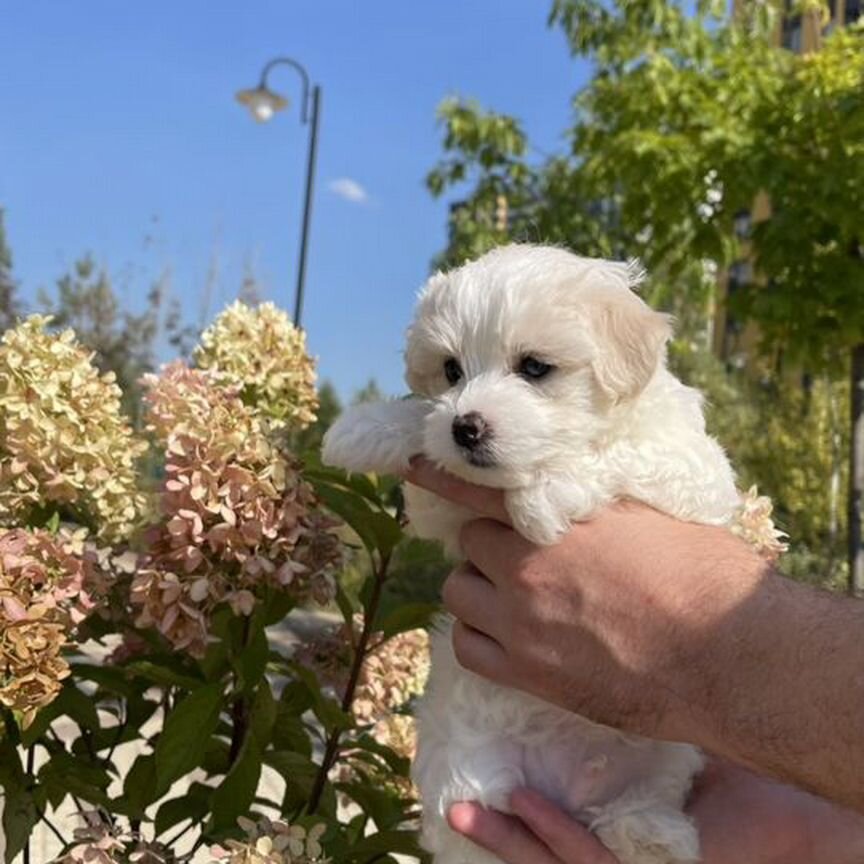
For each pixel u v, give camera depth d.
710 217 1.71
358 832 0.59
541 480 0.44
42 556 0.50
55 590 0.49
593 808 0.45
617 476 0.46
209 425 0.52
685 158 1.65
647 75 1.77
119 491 0.56
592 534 0.42
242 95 3.36
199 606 0.52
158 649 0.59
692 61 1.83
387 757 0.58
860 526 1.72
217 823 0.52
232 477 0.51
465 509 0.48
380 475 0.55
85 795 0.53
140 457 0.61
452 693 0.47
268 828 0.49
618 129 1.85
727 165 1.64
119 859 0.50
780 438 3.70
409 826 0.62
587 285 0.48
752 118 1.65
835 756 0.33
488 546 0.44
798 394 3.82
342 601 0.57
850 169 1.51
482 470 0.44
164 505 0.52
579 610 0.40
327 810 0.58
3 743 0.54
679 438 0.48
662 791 0.46
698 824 0.47
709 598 0.38
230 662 0.54
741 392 4.20
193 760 0.51
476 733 0.46
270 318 0.68
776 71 1.77
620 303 0.47
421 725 0.49
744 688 0.35
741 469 3.59
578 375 0.47
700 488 0.47
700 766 0.49
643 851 0.44
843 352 1.80
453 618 0.50
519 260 0.49
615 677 0.39
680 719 0.37
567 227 2.42
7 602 0.46
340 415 0.50
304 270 3.30
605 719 0.40
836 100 1.56
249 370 0.66
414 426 0.48
